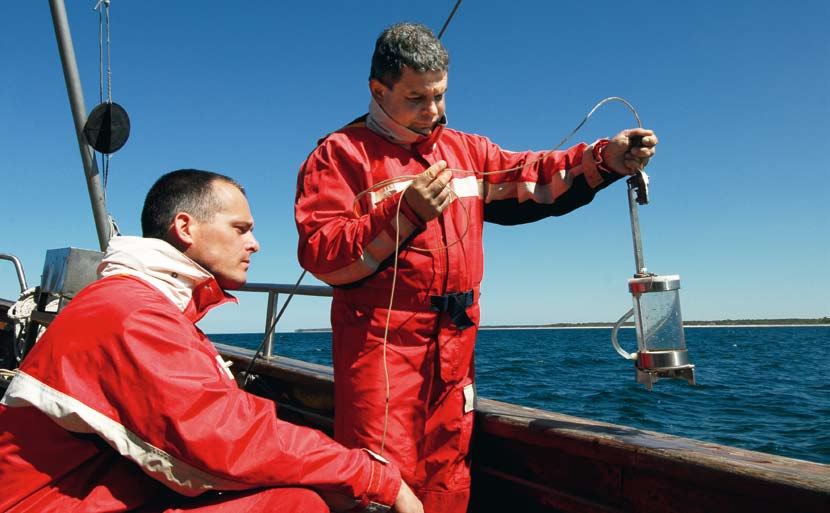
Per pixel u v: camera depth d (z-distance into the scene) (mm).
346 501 1622
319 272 1914
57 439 1400
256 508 1475
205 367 1464
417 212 1756
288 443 1505
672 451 1771
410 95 1951
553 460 2217
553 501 2186
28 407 1391
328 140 2088
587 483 2098
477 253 2125
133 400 1369
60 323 1421
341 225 1879
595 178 2107
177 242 1684
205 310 1719
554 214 2254
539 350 50531
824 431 11133
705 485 1662
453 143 2221
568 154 2188
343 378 2033
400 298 1983
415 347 1999
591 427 2143
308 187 2023
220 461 1407
